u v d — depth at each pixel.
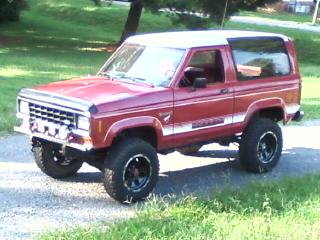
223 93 8.09
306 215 6.36
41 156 7.80
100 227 6.07
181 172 8.70
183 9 24.05
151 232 5.78
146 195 7.22
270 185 7.72
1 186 7.59
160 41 8.17
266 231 5.78
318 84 21.83
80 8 44.75
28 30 35.84
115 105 6.87
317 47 36.66
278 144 8.95
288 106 9.13
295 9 62.38
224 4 24.28
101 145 6.78
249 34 8.69
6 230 6.09
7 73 18.94
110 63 8.34
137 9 29.70
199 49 7.88
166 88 7.48
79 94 7.12
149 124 7.21
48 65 21.80
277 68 8.97
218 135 8.20
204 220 6.19
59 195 7.35
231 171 8.82
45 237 5.71
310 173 8.62
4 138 10.02
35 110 7.30
